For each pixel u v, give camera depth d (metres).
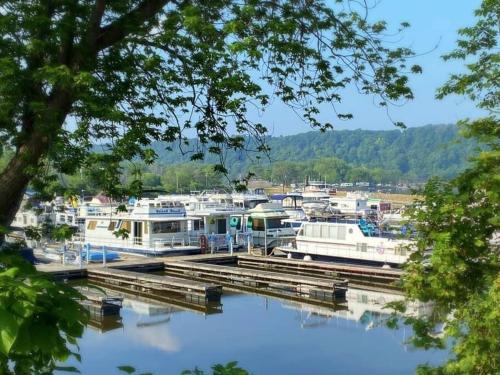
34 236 5.16
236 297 27.06
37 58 5.11
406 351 17.16
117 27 5.43
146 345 18.72
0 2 4.98
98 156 5.36
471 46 6.96
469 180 6.70
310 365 16.36
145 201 40.19
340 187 154.25
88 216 40.22
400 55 6.55
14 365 2.68
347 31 6.35
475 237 6.58
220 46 5.79
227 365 3.86
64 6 5.14
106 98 5.55
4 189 4.73
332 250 34.78
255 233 41.19
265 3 6.02
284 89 6.95
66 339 2.61
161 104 6.40
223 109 6.43
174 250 37.28
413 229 7.16
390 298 26.44
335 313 23.28
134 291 28.23
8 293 2.22
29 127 5.00
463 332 6.50
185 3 5.90
